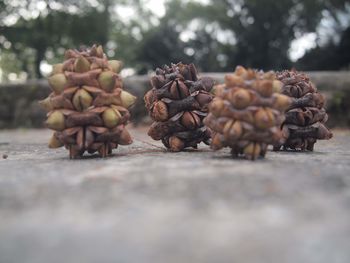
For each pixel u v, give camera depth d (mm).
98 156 54
